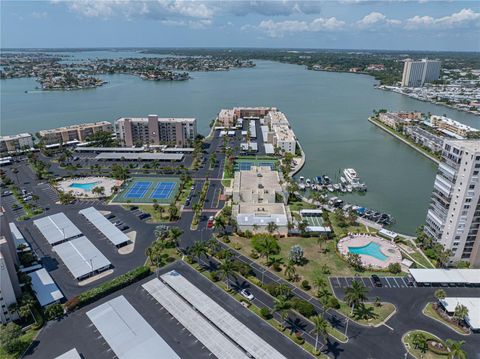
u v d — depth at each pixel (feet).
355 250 552.82
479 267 504.43
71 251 529.04
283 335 387.34
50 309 402.72
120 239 562.25
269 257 529.45
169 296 437.99
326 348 370.73
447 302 423.64
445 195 505.25
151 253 499.51
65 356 347.36
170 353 355.56
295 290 458.50
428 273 477.36
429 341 378.53
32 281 459.73
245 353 363.56
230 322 395.55
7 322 401.49
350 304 427.33
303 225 582.76
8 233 455.63
